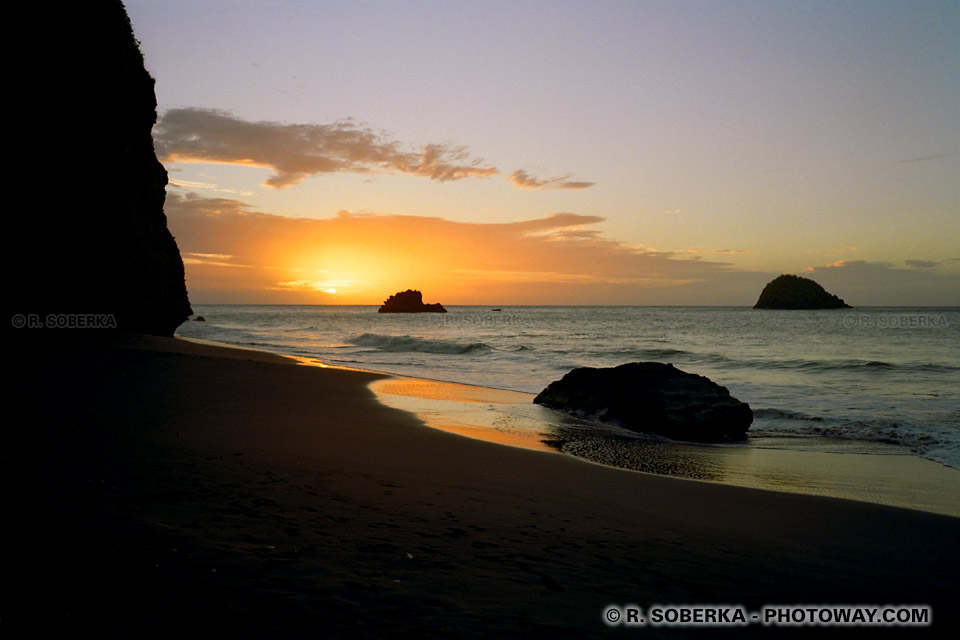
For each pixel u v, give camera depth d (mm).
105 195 21391
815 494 7352
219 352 21562
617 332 58906
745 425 11930
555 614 3303
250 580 3322
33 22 17359
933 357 30562
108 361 15039
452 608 3238
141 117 24891
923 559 4906
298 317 117312
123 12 23672
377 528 4559
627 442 10766
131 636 2609
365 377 18297
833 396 17312
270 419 9734
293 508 4840
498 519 5188
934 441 10797
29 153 17250
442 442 9094
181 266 29641
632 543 4832
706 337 49750
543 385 19594
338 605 3125
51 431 6926
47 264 18062
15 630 2561
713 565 4457
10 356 14008
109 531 3824
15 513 3994
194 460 6227
